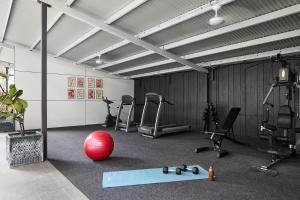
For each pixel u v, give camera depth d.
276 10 3.29
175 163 3.62
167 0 3.49
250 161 3.76
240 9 3.39
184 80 7.65
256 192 2.53
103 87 9.10
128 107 9.79
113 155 4.12
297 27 3.70
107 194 2.45
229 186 2.69
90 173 3.12
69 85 8.21
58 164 3.54
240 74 6.18
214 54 5.44
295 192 2.53
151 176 2.99
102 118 9.05
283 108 4.12
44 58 3.81
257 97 5.82
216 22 3.23
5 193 2.47
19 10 4.77
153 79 8.97
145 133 6.31
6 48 7.51
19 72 7.21
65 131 7.10
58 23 5.05
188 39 4.66
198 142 5.45
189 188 2.62
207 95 6.89
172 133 6.75
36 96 7.52
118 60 7.00
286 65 4.11
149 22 4.27
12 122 7.07
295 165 3.58
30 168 3.34
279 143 5.14
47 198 2.35
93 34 5.23
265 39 4.16
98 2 3.90
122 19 4.32
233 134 5.83
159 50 5.30
